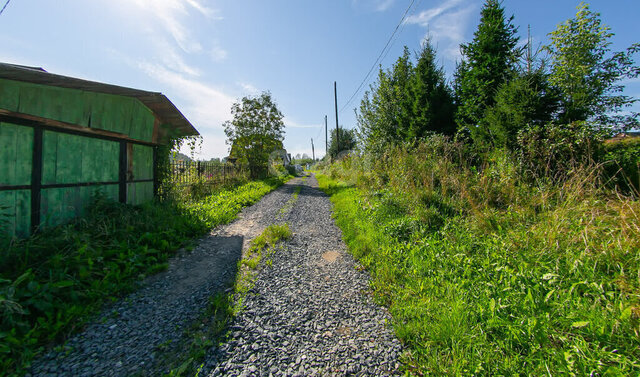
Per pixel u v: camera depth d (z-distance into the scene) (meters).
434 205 5.23
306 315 2.59
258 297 2.92
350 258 4.21
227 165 13.09
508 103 6.79
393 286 3.10
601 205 3.44
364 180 10.03
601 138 4.97
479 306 2.35
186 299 2.85
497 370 1.77
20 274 2.63
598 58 7.48
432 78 11.14
